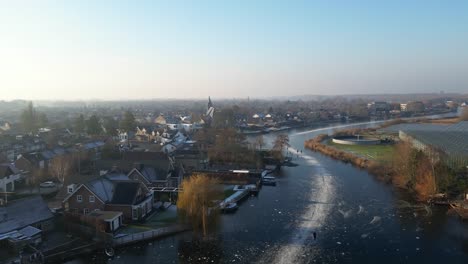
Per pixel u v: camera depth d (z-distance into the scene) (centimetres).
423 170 9156
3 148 13475
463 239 6556
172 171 9925
